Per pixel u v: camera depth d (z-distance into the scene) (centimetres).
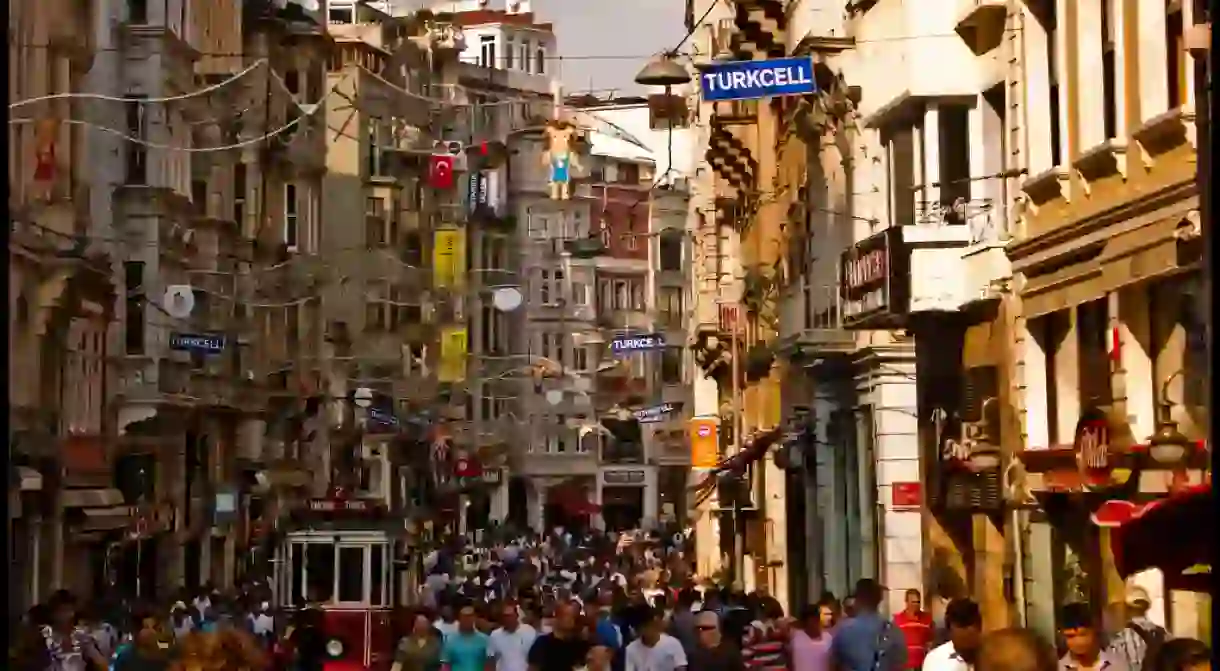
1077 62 4875
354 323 17200
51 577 8569
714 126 10425
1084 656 2662
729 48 9525
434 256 17500
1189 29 4144
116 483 9981
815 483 8050
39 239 8206
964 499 5794
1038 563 5200
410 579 6869
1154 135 4331
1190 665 2136
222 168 12788
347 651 6397
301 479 13500
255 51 14362
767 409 9556
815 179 7850
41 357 8438
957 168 6028
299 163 14788
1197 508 2916
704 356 11719
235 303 12600
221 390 12150
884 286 5806
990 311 5656
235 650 2786
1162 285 4472
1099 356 4884
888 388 6794
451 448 17625
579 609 4797
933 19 5994
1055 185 4981
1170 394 4416
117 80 10662
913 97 5994
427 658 4622
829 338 7100
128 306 10619
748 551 10275
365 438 15700
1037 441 5309
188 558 11419
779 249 9012
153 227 10688
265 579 9762
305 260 14825
